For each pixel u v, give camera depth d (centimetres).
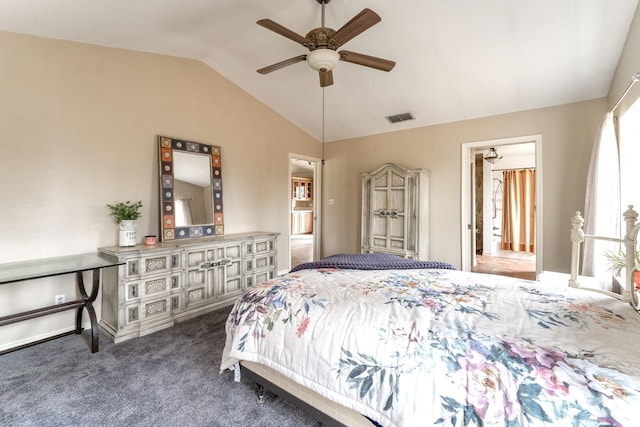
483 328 116
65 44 253
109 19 232
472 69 300
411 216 392
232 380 194
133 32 259
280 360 140
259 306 161
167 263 280
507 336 109
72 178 258
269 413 163
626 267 157
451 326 118
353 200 507
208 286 317
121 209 274
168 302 280
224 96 382
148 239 286
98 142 273
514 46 262
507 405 88
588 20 228
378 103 391
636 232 154
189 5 230
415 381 103
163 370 205
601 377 86
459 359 101
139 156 302
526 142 353
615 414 77
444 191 408
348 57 229
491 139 371
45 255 245
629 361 93
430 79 326
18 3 195
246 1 235
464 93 339
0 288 227
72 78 257
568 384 86
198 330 271
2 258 225
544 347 101
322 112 442
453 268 227
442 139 408
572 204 321
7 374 198
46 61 243
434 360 104
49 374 199
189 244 297
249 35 294
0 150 222
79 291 260
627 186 257
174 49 310
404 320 126
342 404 117
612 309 134
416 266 224
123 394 178
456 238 399
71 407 166
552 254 333
